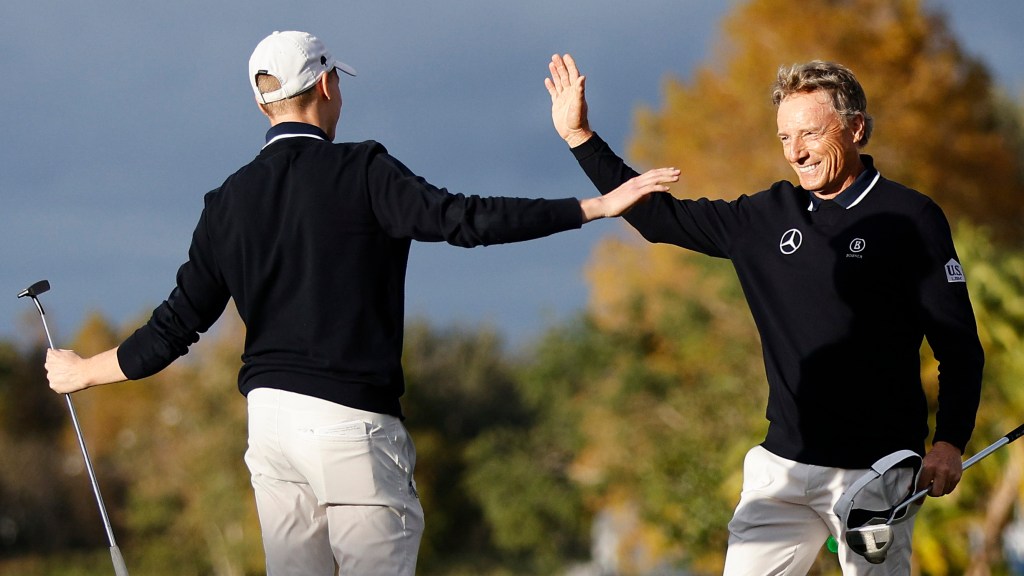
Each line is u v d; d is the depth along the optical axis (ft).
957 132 319.88
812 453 44.39
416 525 41.29
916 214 43.24
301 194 39.75
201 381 364.17
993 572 125.70
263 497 42.29
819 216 44.86
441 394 506.89
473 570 401.90
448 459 419.74
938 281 42.98
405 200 38.88
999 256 134.21
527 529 352.08
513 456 361.51
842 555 44.34
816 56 320.29
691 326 274.77
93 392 506.48
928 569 126.62
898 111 316.60
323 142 40.93
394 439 40.42
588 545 403.95
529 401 369.09
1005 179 318.45
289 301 39.91
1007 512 125.29
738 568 46.42
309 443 39.52
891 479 43.32
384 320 40.06
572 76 49.21
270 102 41.68
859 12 328.08
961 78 329.52
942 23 325.83
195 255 42.04
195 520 360.69
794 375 44.78
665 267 319.47
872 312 43.50
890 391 43.75
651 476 198.80
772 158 319.06
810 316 44.29
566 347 341.00
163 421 371.35
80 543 452.35
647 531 255.09
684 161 332.19
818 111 43.93
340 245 39.45
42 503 451.53
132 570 376.89
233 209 40.65
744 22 328.49
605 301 337.72
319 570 42.63
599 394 317.22
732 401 197.57
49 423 579.48
